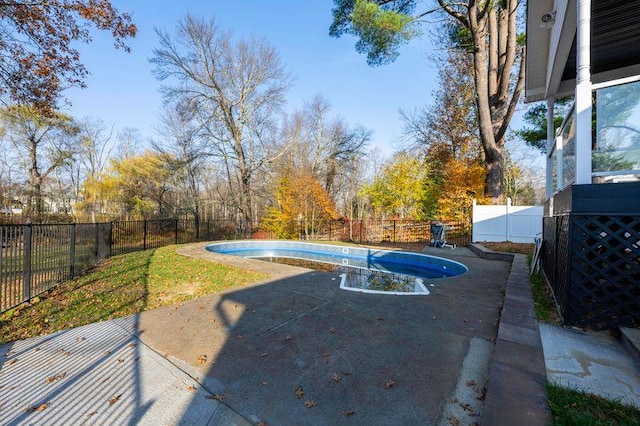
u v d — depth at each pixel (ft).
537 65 23.76
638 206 9.93
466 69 56.03
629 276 9.95
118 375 8.32
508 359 8.06
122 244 36.68
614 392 6.72
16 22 22.17
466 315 13.05
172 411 6.83
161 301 15.39
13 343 10.44
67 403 7.09
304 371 8.46
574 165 12.14
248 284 18.52
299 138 74.33
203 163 66.33
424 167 59.00
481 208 39.34
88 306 14.55
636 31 17.84
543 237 22.04
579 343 9.30
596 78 23.08
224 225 62.39
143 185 67.72
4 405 7.02
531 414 5.85
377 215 63.77
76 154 76.18
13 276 15.52
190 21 57.16
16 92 24.90
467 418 6.51
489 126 40.16
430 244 43.06
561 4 15.43
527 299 13.64
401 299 15.35
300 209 59.47
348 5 39.45
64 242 19.67
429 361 9.00
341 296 15.84
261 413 6.75
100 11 23.54
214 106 62.59
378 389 7.59
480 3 40.88
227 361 9.05
